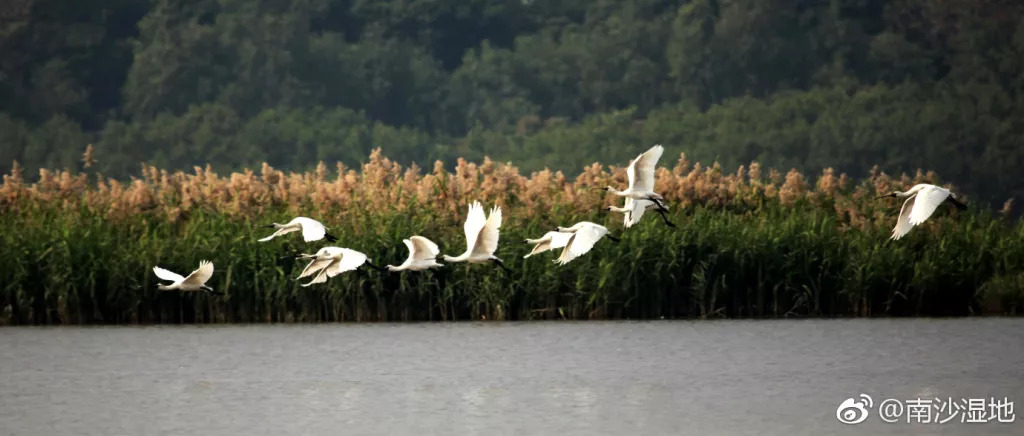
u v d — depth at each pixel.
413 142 67.38
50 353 27.92
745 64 72.00
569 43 75.81
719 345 28.27
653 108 73.62
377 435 21.48
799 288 31.56
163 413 22.92
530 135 70.00
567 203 32.22
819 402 23.52
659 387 24.62
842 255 31.70
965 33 70.88
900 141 63.66
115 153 65.94
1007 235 32.50
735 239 31.48
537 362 26.77
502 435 21.42
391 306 31.34
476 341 28.81
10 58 69.56
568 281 31.31
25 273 30.48
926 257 31.66
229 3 72.19
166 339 29.30
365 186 33.78
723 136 65.19
